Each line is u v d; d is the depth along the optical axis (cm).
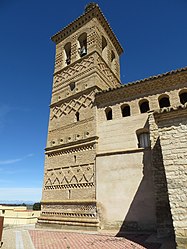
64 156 1891
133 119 1642
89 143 1744
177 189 800
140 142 1602
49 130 2177
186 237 723
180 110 898
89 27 2386
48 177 1928
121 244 987
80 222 1534
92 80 2016
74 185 1698
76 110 2022
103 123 1772
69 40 2578
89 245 988
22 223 2502
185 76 1538
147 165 1430
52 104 2309
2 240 1145
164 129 918
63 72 2408
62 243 1048
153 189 1348
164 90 1602
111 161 1580
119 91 1772
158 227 1120
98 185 1560
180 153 848
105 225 1428
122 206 1417
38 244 1032
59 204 1731
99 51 2247
